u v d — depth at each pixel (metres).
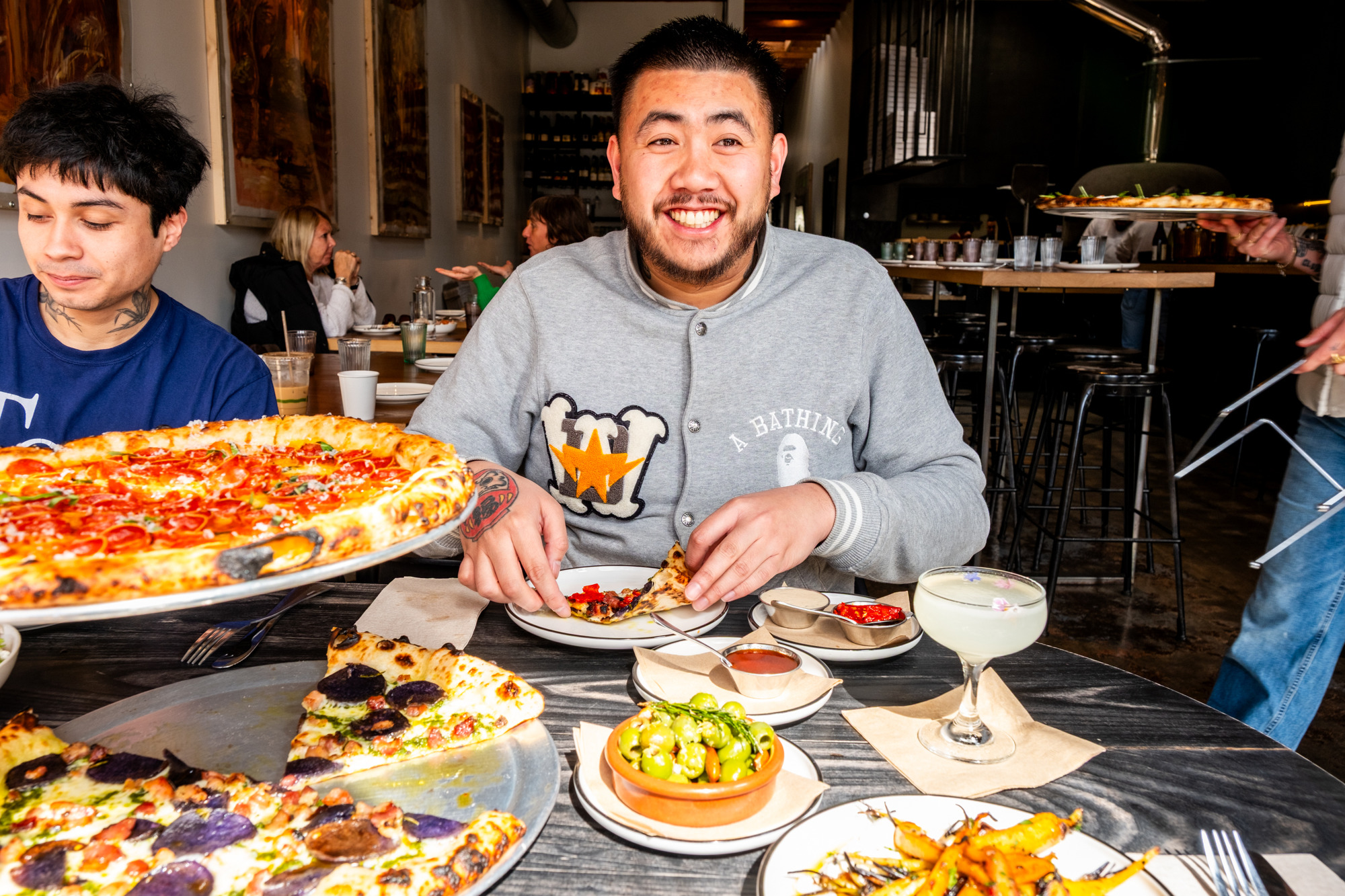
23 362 1.49
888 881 0.60
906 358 1.47
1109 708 0.88
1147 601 3.33
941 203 8.68
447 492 0.78
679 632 1.00
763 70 1.22
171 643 0.99
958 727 0.82
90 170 1.25
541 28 9.50
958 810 0.67
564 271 1.50
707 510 1.41
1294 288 5.08
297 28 4.46
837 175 9.67
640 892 0.61
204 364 1.60
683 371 1.42
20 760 0.69
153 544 0.67
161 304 1.59
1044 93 8.00
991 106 8.02
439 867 0.58
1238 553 3.89
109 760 0.69
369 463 1.00
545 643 1.02
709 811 0.66
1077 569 3.65
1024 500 3.70
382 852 0.60
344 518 0.67
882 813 0.67
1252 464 5.42
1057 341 4.11
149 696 0.84
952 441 1.44
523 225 10.65
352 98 5.39
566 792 0.73
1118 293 7.15
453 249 7.75
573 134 10.64
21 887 0.55
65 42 2.76
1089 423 6.60
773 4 9.41
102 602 0.57
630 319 1.43
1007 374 4.21
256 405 1.67
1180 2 6.80
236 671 0.90
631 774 0.67
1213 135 6.82
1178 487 4.96
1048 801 0.72
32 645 0.98
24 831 0.60
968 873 0.58
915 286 7.34
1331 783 0.74
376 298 5.97
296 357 2.19
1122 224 5.41
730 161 1.21
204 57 3.69
